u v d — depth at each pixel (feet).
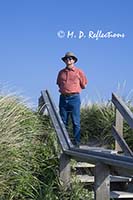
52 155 24.36
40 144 25.16
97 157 19.16
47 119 28.73
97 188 18.85
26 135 24.48
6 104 25.05
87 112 36.09
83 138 34.71
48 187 21.99
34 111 29.50
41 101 32.12
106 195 18.83
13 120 23.45
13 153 21.76
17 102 27.09
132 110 35.22
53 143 25.57
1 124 22.39
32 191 21.88
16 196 21.24
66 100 30.68
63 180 23.09
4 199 20.74
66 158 23.54
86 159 20.88
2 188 20.68
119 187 25.20
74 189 22.17
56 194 22.15
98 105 36.50
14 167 21.61
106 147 33.60
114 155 18.28
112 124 32.71
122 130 30.86
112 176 25.16
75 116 30.76
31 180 22.13
